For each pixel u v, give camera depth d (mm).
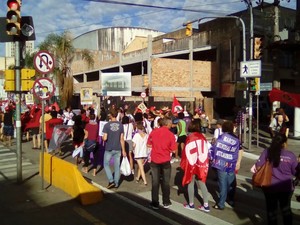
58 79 37125
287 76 37562
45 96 9508
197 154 7422
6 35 9695
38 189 9406
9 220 7027
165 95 39062
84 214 7324
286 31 23438
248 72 16141
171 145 7668
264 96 34125
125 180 10367
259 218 7012
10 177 11070
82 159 13289
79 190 8125
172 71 39344
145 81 39062
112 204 8000
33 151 16406
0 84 61156
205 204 7410
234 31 38281
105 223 6773
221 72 40719
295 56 23500
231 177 7551
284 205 5836
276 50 23031
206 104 35531
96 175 11156
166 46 46094
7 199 8516
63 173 9203
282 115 15945
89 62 49469
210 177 10695
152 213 7332
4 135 19844
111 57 53594
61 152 15695
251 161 13891
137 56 44875
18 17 9383
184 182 7535
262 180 5785
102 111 18469
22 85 9914
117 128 9352
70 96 37812
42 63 9375
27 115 20328
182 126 13734
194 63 40281
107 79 31359
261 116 33156
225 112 40938
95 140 11406
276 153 5750
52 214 7363
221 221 6836
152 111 16594
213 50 41594
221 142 7461
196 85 40312
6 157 15305
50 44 37250
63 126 14484
